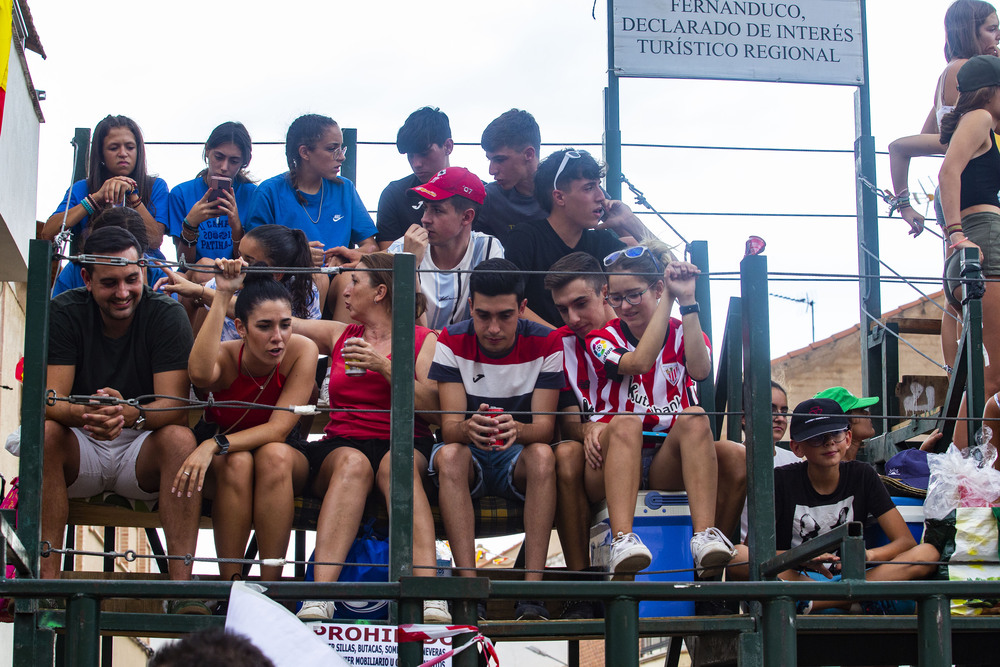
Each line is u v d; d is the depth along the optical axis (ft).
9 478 39.22
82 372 16.78
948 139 21.67
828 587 14.20
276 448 16.67
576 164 20.30
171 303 17.22
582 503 17.49
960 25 22.74
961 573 17.25
